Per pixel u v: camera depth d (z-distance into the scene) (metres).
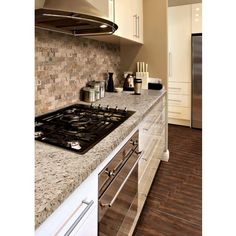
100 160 0.93
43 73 1.65
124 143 1.30
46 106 1.70
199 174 2.70
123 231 1.40
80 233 0.82
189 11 4.36
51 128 1.30
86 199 0.86
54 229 0.68
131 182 1.48
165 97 2.92
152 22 2.84
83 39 2.14
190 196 2.24
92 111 1.75
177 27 4.51
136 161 1.54
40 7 1.25
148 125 1.93
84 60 2.19
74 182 0.74
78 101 2.12
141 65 2.92
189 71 4.53
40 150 0.98
